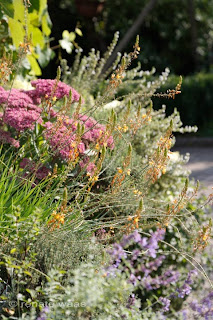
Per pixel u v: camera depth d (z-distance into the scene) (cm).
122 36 1641
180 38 1728
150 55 1681
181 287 404
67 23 1220
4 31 608
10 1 582
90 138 431
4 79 423
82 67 630
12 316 308
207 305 388
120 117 514
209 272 474
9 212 366
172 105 1410
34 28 624
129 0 1659
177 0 1712
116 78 403
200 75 1528
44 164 421
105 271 329
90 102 580
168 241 471
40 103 462
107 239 374
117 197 390
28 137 427
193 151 1300
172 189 538
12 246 328
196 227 458
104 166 461
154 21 1695
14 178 387
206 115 1465
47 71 946
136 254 386
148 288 384
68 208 368
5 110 423
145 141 538
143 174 410
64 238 345
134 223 338
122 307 314
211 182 947
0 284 320
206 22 1784
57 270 306
